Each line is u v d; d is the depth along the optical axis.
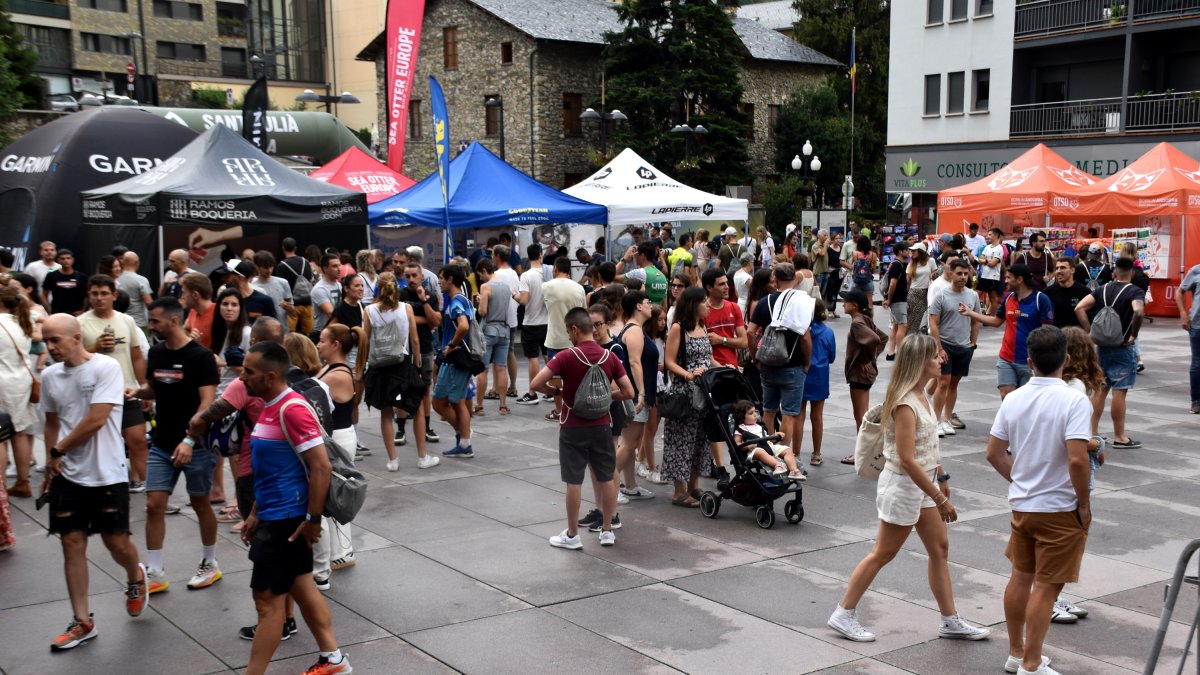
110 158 18.25
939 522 5.62
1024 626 5.68
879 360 16.86
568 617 6.10
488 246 19.02
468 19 45.38
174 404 6.31
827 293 23.06
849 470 9.80
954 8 38.03
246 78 65.62
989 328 21.05
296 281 12.62
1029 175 23.66
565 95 44.22
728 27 42.12
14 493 8.70
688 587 6.62
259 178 14.89
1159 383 14.75
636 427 8.56
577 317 7.20
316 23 66.81
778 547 7.46
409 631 5.89
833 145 49.97
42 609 6.23
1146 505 8.59
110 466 5.78
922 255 15.47
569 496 7.32
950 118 38.56
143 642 5.73
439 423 12.20
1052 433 5.04
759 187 49.97
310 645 5.72
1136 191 22.06
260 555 4.93
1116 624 6.02
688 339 8.31
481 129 45.56
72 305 13.18
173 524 7.99
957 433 11.44
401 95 20.84
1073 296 10.66
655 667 5.40
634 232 20.78
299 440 4.88
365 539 7.64
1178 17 31.22
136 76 34.88
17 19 56.97
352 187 19.91
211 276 16.52
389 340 9.39
